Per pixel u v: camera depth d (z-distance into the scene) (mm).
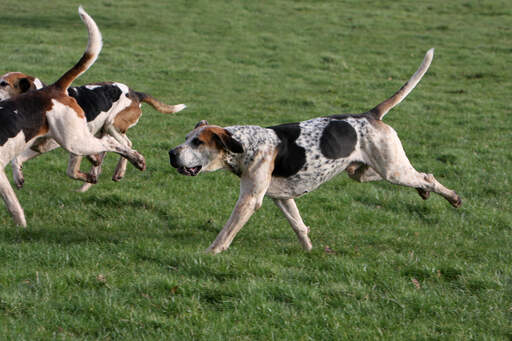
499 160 13383
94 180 9602
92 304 5715
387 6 39094
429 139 15414
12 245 7293
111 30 30234
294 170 7332
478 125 16672
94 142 8336
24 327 5285
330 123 7520
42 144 8930
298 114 17688
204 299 6105
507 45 29609
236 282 6297
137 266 6938
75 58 22906
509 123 17016
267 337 5363
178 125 15867
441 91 21781
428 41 30656
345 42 30219
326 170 7461
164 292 6160
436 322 5805
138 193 10172
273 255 7535
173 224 8961
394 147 7645
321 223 9391
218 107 18141
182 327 5434
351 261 7277
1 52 22891
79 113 8125
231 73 23266
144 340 5207
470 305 6164
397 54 27891
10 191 7938
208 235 8531
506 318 5867
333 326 5586
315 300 6105
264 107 18484
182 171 7113
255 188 7211
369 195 10844
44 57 22406
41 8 34562
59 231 8164
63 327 5391
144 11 35219
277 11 37000
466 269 7117
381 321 5723
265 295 6152
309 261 7508
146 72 22188
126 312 5613
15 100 7715
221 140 6984
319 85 22156
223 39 29828
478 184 11758
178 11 35781
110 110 9594
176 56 25516
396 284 6570
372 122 7684
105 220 8953
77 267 6754
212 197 10320
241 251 7648
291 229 8977
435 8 38656
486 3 39750
